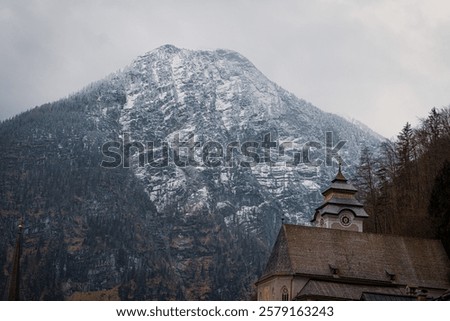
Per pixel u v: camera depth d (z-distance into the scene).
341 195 170.38
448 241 144.38
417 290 131.25
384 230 178.75
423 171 177.38
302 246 139.38
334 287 134.00
